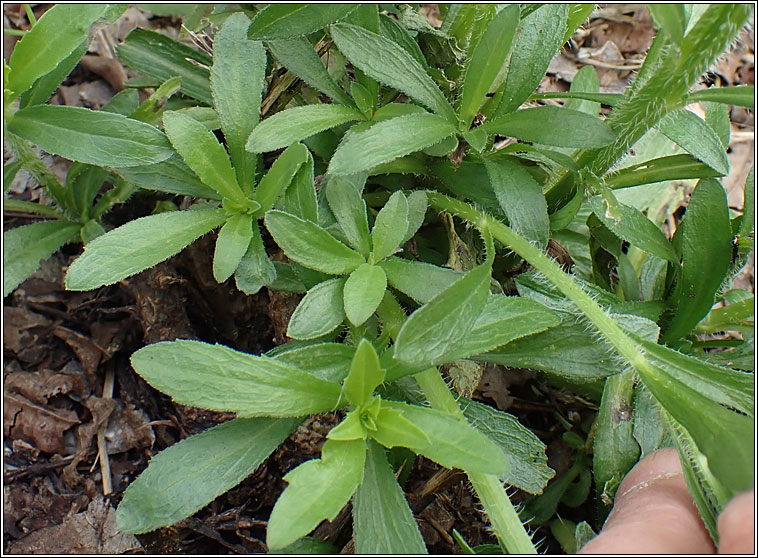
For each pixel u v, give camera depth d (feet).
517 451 0.72
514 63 0.72
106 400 0.88
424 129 0.70
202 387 0.64
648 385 0.66
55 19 0.70
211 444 0.67
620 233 0.78
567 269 0.87
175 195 0.95
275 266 0.77
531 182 0.73
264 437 0.68
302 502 0.61
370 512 0.65
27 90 0.75
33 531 0.82
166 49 0.86
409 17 0.82
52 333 0.92
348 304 0.66
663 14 0.62
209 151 0.71
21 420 0.87
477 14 0.76
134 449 0.87
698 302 0.80
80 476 0.85
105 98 1.07
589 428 0.88
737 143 1.10
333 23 0.73
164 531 0.81
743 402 0.66
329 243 0.69
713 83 1.07
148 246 0.70
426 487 0.80
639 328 0.74
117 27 1.08
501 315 0.67
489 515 0.66
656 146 0.97
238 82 0.73
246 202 0.73
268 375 0.65
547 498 0.82
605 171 0.78
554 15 0.71
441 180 0.81
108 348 0.91
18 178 1.00
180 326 0.88
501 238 0.73
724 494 0.65
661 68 0.68
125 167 0.76
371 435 0.65
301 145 0.70
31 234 0.83
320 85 0.76
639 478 0.71
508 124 0.72
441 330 0.61
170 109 0.89
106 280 0.68
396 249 0.72
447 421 0.64
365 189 0.89
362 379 0.64
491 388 0.89
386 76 0.71
